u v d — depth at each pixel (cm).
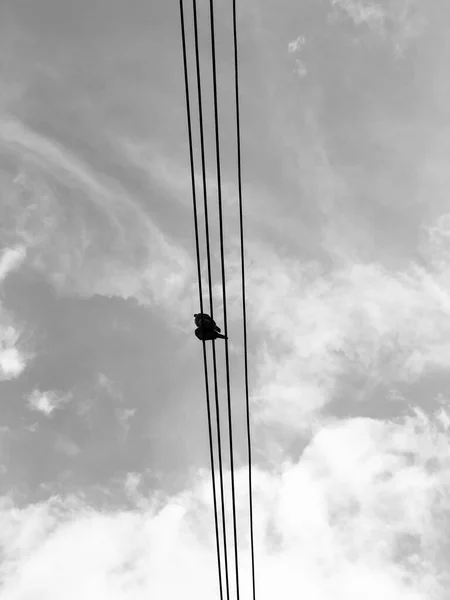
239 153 1104
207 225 1091
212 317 1152
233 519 1211
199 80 1003
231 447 1178
